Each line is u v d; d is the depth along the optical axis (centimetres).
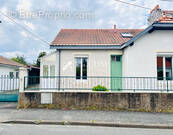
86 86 804
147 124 445
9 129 414
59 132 394
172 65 738
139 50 725
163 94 587
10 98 739
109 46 777
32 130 407
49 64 860
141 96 589
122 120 475
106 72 816
